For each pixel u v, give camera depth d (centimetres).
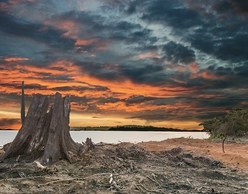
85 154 1207
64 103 1224
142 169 1136
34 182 934
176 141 2216
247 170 1316
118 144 1564
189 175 1160
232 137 2641
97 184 952
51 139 1160
